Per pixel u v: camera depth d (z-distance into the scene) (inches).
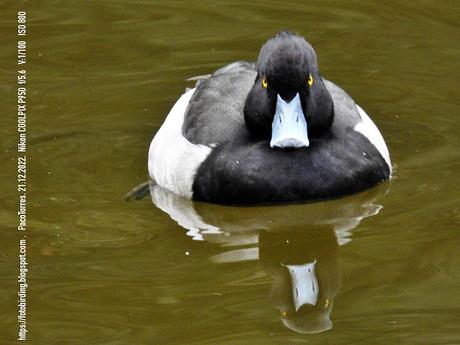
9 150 513.7
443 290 390.3
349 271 407.8
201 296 393.1
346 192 460.1
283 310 384.2
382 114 544.4
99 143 523.2
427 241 425.7
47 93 570.6
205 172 461.1
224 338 366.6
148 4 653.3
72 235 439.8
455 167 488.1
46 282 403.9
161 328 372.5
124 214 458.3
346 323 373.7
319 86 450.0
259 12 648.4
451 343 359.3
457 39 609.9
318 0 653.9
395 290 392.2
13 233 440.8
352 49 607.5
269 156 455.2
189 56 606.9
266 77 443.2
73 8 649.0
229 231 444.8
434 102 552.7
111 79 584.4
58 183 484.7
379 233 435.2
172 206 466.3
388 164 478.0
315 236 438.0
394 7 645.9
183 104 510.3
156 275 407.8
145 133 534.0
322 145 460.1
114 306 386.9
